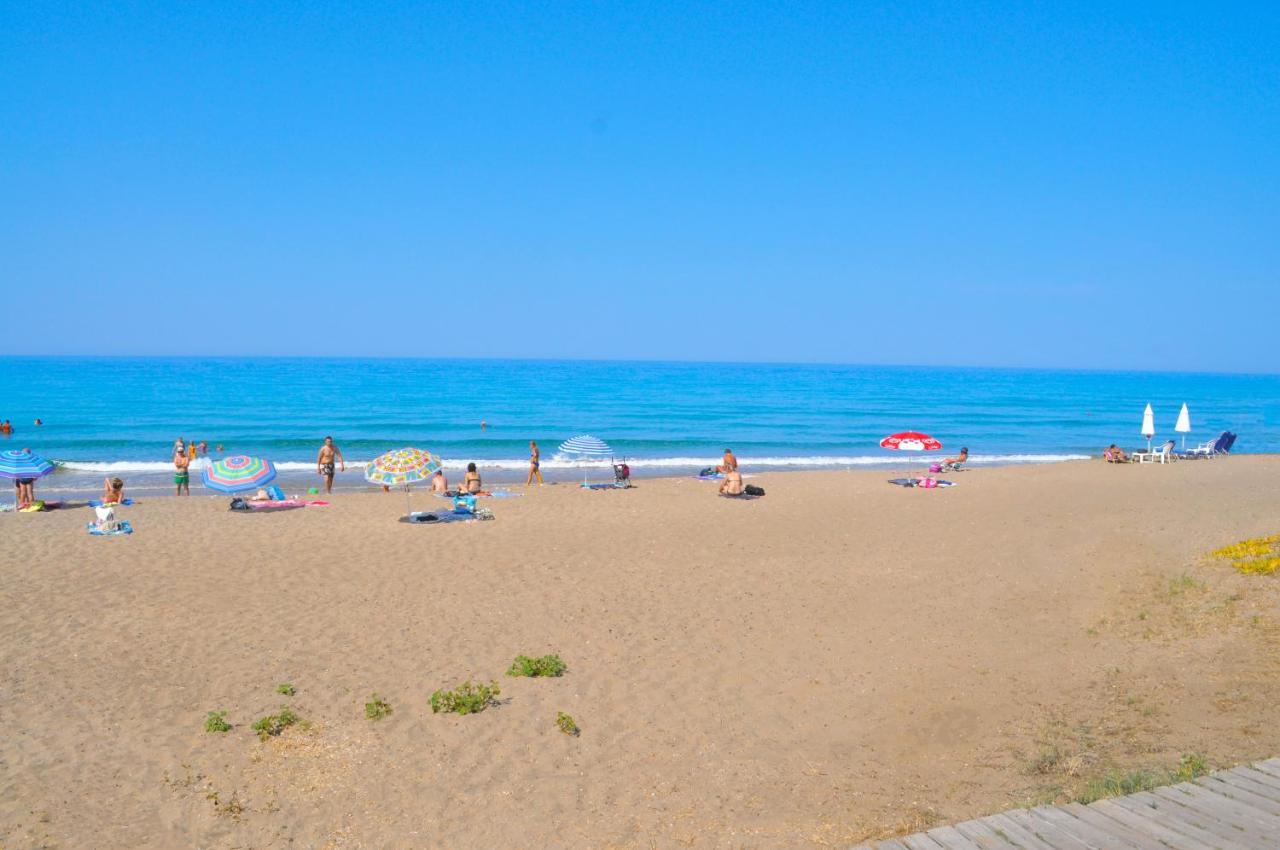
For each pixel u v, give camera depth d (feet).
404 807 27.07
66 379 349.82
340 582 53.52
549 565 58.23
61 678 37.55
